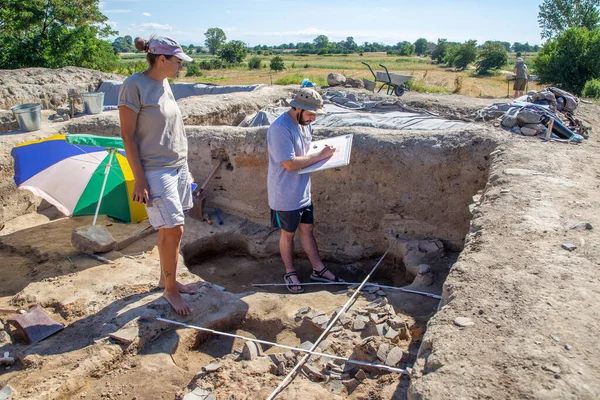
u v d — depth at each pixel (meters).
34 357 3.13
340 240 5.29
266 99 9.29
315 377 2.88
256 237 5.37
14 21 17.23
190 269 5.09
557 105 6.50
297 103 3.89
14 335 3.41
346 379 2.83
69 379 2.96
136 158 3.15
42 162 4.90
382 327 3.35
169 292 3.69
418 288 4.20
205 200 5.84
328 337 3.37
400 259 5.02
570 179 3.99
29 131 6.56
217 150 5.69
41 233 5.12
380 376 2.81
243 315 3.84
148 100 3.10
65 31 18.03
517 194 3.67
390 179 5.01
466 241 3.27
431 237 5.02
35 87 10.24
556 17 28.88
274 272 5.06
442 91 15.73
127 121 3.08
